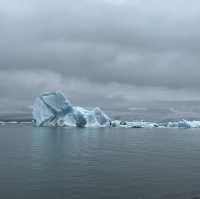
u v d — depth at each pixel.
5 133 139.25
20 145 86.62
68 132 145.50
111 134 137.25
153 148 80.69
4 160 56.50
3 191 34.66
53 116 178.62
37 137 116.44
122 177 42.09
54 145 87.19
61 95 174.12
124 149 77.38
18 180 39.84
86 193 34.12
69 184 37.91
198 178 41.94
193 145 90.56
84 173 44.62
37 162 54.38
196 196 33.44
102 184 38.06
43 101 178.25
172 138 119.81
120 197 32.84
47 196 32.97
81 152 70.19
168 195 33.75
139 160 57.62
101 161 56.00
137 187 36.78
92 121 187.50
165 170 47.53
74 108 181.38
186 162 55.62
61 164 52.34
